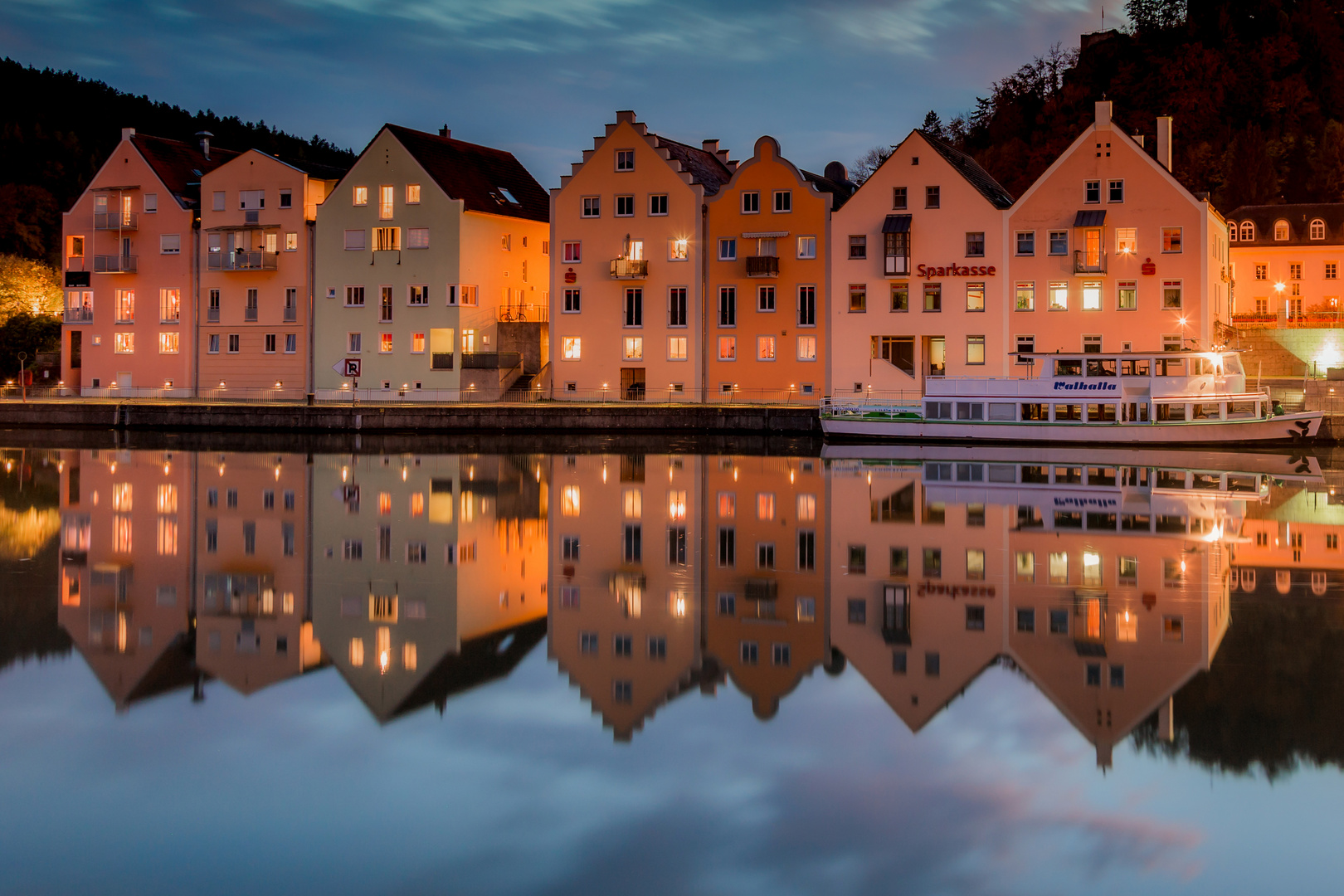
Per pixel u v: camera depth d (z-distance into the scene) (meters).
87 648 18.03
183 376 83.00
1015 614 19.80
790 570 23.70
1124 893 10.58
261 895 10.55
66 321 86.00
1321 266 100.06
